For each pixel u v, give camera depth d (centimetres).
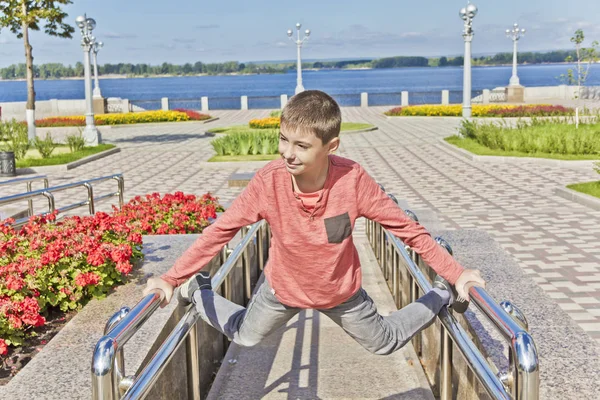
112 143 2491
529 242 871
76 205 883
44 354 347
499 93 4141
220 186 1458
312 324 506
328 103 215
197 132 2917
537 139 1752
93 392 202
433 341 409
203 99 4309
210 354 445
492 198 1208
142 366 317
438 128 2791
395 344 260
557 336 342
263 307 256
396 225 236
